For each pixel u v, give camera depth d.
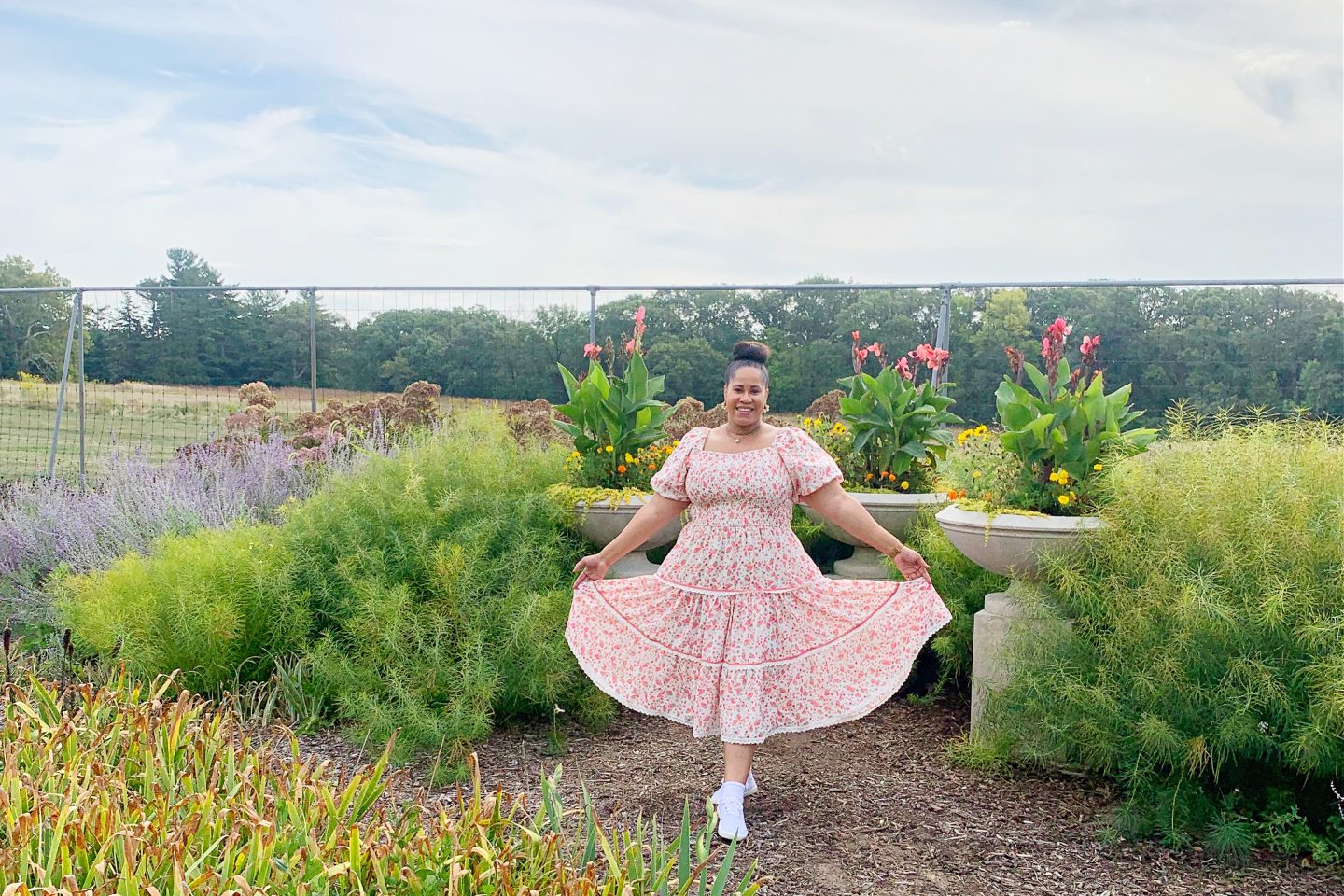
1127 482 3.57
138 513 6.27
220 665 4.23
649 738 4.14
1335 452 3.49
